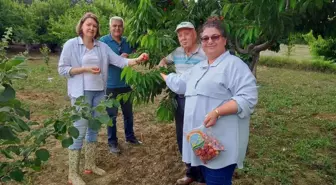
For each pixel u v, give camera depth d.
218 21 2.41
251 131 5.65
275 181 3.75
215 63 2.39
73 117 1.63
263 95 8.98
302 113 6.99
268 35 3.26
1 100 1.31
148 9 3.13
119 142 4.96
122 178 3.83
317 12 3.16
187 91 2.54
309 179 3.88
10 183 3.59
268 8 2.38
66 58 3.46
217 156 2.32
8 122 1.43
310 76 14.42
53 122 1.64
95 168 3.94
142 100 3.59
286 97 8.70
